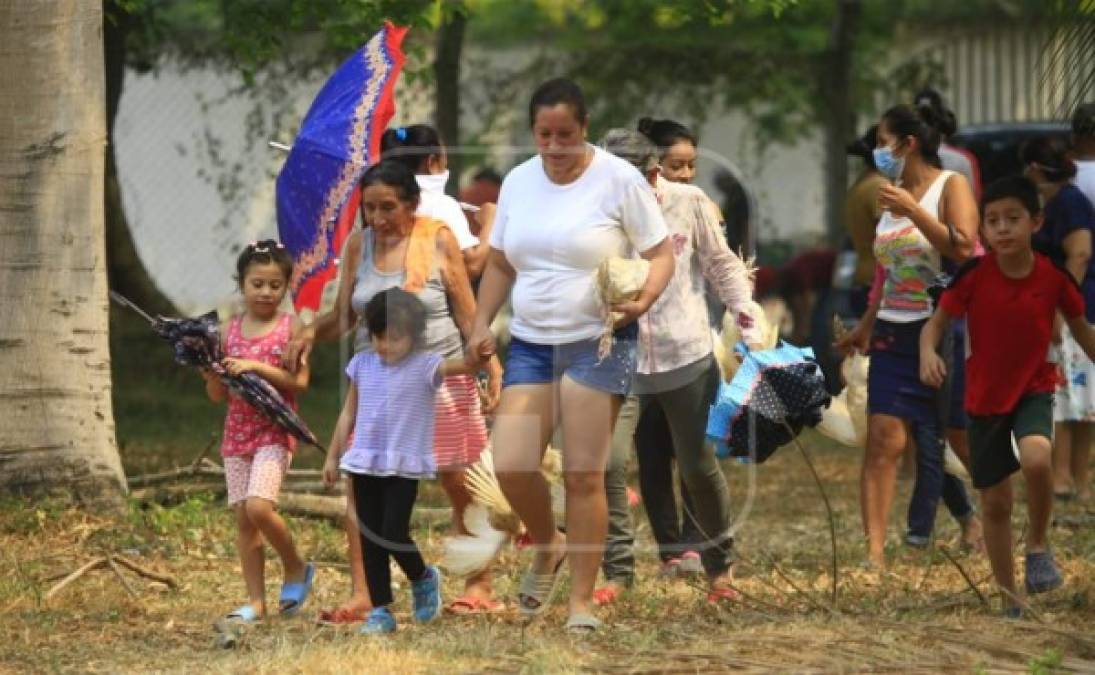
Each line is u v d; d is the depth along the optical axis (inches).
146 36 1756.9
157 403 1700.3
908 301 954.1
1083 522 1096.2
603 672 673.0
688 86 2066.9
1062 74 845.8
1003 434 776.9
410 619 814.5
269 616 819.4
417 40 1859.0
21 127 1010.7
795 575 933.2
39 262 1013.2
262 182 1903.3
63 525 993.5
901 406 959.0
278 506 1071.6
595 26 2751.0
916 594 848.9
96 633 788.0
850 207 1146.0
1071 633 720.3
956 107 2310.5
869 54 2298.2
